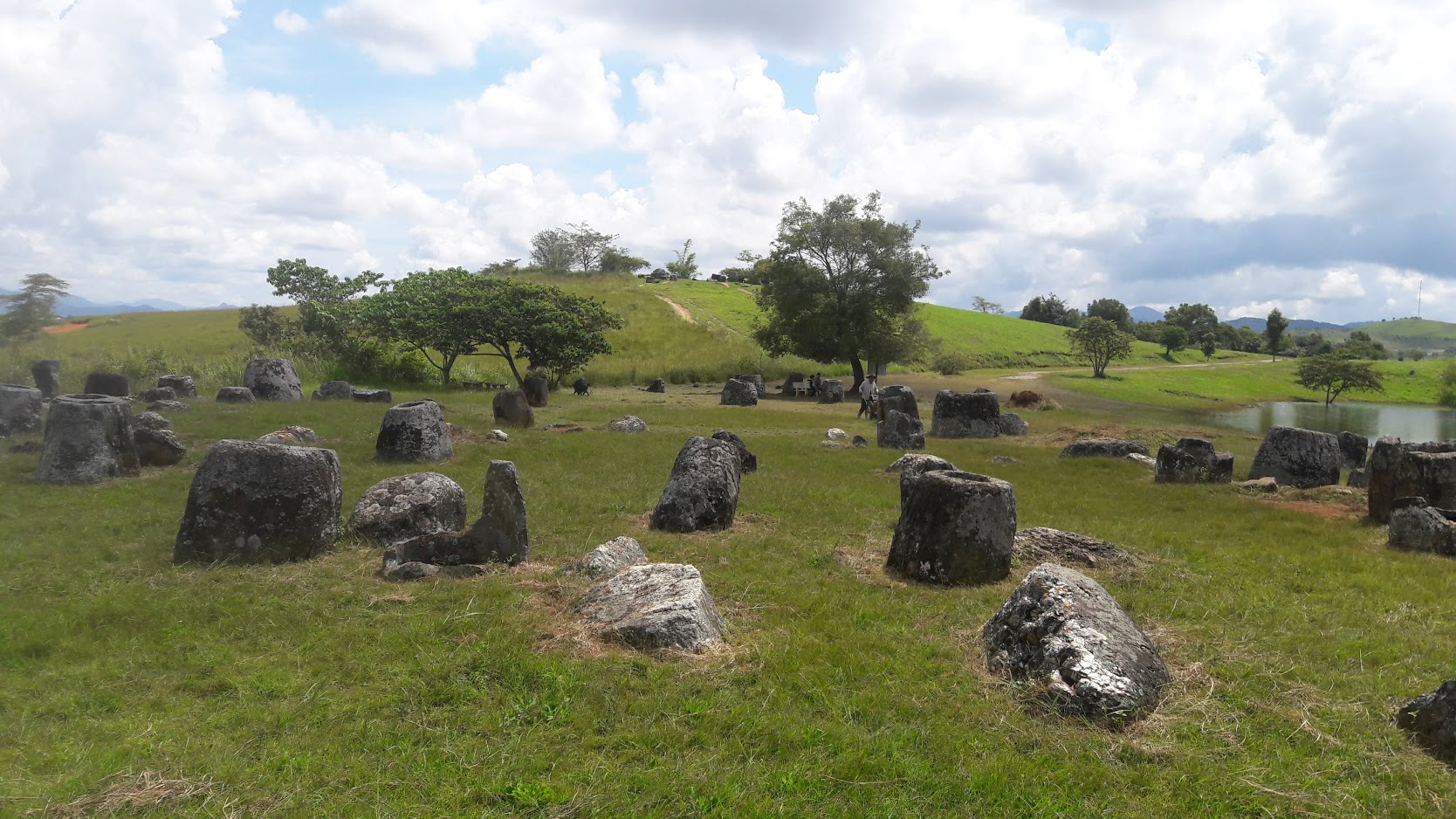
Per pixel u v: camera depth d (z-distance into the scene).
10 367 32.41
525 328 36.47
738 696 5.97
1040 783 4.99
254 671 6.17
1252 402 59.62
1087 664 5.94
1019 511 13.80
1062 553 10.21
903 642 7.21
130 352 36.25
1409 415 52.38
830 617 7.76
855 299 47.00
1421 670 6.88
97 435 13.02
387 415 15.92
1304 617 8.19
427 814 4.44
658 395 41.69
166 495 12.06
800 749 5.27
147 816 4.37
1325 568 10.20
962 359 68.06
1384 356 110.19
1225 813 4.76
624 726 5.47
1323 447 17.78
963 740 5.45
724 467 11.50
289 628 7.04
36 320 45.59
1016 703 6.03
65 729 5.27
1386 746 5.53
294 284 39.88
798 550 10.30
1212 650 7.14
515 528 8.98
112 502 11.57
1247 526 12.91
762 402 41.03
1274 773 5.14
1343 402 63.50
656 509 11.32
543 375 35.19
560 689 5.92
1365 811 4.79
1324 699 6.23
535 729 5.43
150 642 6.70
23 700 5.60
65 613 7.20
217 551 8.86
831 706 5.87
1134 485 16.78
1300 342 124.00
